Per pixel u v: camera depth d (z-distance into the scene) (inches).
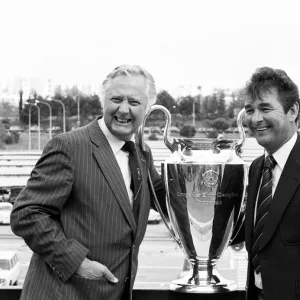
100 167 80.7
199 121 2049.7
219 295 89.2
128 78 81.4
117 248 80.9
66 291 78.8
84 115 2014.0
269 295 76.3
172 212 87.4
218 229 86.1
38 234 78.3
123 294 82.7
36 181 80.3
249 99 78.2
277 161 78.3
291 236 75.3
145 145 88.6
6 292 89.0
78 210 80.4
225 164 84.6
